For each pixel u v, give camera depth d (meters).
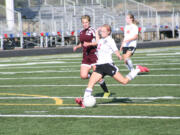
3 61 64.38
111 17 115.31
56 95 29.39
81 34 29.33
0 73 46.34
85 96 24.05
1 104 26.00
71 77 40.38
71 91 31.22
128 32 39.84
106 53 23.77
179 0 142.25
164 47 85.88
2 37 93.69
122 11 119.75
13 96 29.41
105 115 21.62
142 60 57.41
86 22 29.02
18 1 123.94
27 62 60.81
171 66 47.53
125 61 40.25
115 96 28.08
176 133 17.59
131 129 18.47
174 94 28.16
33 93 30.72
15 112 23.12
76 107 24.23
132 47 40.06
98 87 33.22
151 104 24.55
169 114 21.45
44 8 119.06
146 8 117.31
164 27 116.94
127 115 21.50
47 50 87.75
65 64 55.34
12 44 96.75
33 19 106.81
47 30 101.62
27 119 21.17
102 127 18.98
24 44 97.44
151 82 34.75
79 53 78.19
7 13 97.94
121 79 23.61
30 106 25.03
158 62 53.31
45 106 24.89
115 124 19.52
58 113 22.52
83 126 19.28
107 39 23.66
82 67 29.48
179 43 96.69
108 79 38.03
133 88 31.72
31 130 18.77
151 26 113.75
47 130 18.69
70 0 125.56
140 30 108.31
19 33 96.00
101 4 124.06
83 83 35.75
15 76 42.91
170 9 141.25
